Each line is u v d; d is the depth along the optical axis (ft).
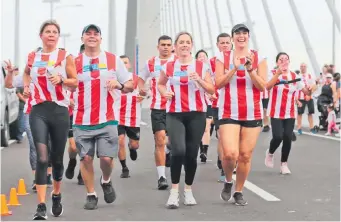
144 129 74.28
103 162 25.96
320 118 73.41
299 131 67.97
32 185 33.01
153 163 42.39
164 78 26.91
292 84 36.94
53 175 24.62
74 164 33.91
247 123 26.58
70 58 24.31
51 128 24.27
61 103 24.23
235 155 26.43
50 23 24.34
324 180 34.86
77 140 26.08
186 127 26.78
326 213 25.61
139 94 34.06
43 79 24.03
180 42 26.50
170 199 26.58
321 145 55.31
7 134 54.65
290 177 36.04
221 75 26.45
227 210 26.14
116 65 25.76
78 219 24.31
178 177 26.66
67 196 29.58
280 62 37.11
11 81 27.43
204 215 25.11
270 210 26.20
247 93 26.43
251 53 26.55
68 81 23.84
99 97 25.68
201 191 31.09
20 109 58.34
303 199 28.86
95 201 26.48
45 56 24.17
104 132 25.81
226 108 26.61
